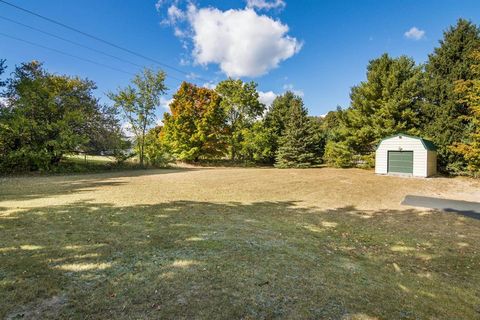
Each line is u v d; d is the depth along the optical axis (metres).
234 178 13.76
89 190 8.99
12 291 2.56
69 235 4.29
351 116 22.34
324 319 2.37
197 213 6.26
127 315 2.26
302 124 26.81
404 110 19.28
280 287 2.93
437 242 5.09
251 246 4.22
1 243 3.85
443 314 2.63
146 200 7.48
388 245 4.86
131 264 3.31
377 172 17.09
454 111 17.36
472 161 15.40
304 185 11.70
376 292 3.00
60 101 16.78
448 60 18.14
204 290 2.75
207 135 26.28
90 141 17.97
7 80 15.86
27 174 14.86
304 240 4.78
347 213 7.19
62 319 2.17
